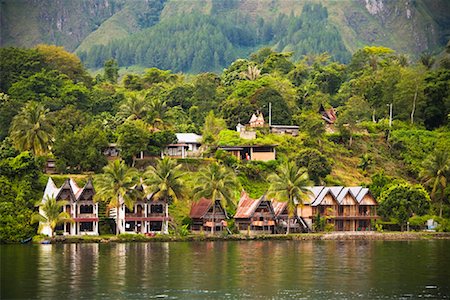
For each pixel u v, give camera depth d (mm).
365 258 156500
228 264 145750
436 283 125812
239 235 195625
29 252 161750
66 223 188250
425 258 157125
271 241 192125
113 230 194875
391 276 132625
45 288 120312
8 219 178000
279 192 196125
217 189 192000
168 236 189750
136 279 128375
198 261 149375
